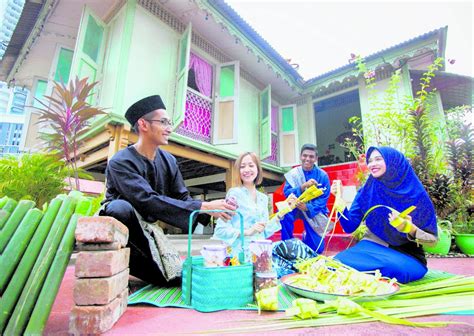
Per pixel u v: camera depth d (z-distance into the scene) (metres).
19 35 6.23
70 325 1.00
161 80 5.31
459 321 1.11
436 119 5.13
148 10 5.27
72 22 5.79
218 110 6.27
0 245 1.09
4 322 0.99
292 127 8.33
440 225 3.75
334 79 7.68
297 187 3.19
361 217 2.32
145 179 1.80
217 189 11.62
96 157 5.33
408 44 6.30
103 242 1.09
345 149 11.91
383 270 1.79
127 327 1.07
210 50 6.57
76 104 3.94
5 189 3.45
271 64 7.08
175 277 1.74
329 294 1.34
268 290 1.31
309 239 3.10
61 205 1.23
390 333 0.98
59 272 1.08
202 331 1.02
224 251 1.50
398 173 2.06
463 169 3.92
